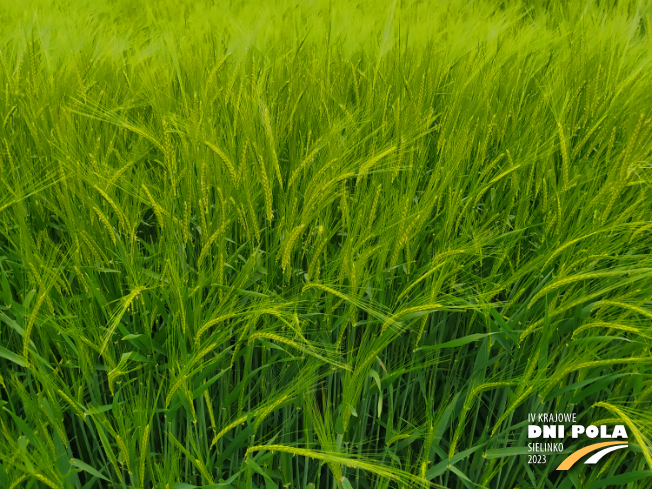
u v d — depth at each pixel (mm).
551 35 3422
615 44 3025
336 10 4184
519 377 1665
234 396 1706
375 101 2346
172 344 1634
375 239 1946
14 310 1618
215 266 1848
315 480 1813
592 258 1674
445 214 1989
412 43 3205
